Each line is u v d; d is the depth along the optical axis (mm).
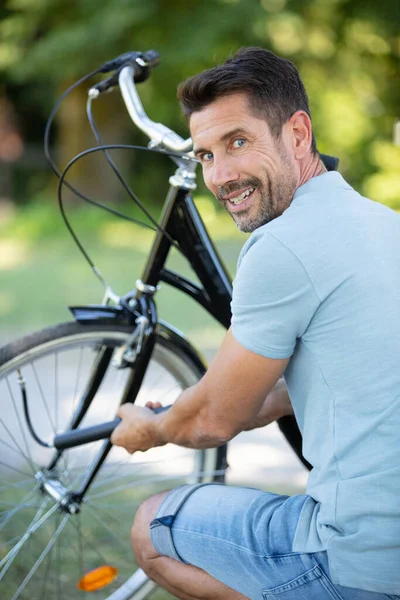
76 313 3039
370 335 2148
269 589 2279
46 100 21234
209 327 7625
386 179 16109
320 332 2191
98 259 12102
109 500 3902
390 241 2236
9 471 4035
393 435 2129
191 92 2328
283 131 2336
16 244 13820
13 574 3447
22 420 4609
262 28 14883
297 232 2209
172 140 2926
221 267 3107
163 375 3643
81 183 17938
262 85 2293
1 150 20422
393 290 2172
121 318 3068
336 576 2172
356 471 2154
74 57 16031
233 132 2301
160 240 3064
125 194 18547
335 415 2189
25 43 16938
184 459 3857
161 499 2584
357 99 16672
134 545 2592
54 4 16156
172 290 9383
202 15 15039
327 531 2191
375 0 15719
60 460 3238
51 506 3451
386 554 2119
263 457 4668
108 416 3912
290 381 2316
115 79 3145
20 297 9062
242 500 2424
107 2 15406
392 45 16484
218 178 2344
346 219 2236
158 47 15430
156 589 3264
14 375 3568
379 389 2141
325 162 2848
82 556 3543
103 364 3137
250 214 2387
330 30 15992
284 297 2182
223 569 2369
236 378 2271
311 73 16438
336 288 2170
